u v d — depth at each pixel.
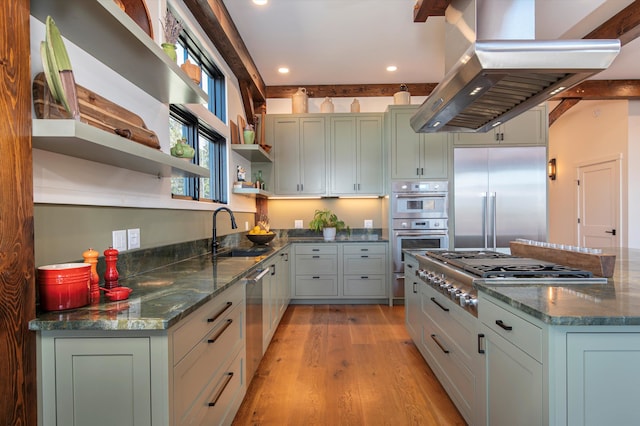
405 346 2.92
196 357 1.29
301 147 4.49
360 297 4.25
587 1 2.80
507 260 2.05
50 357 1.07
